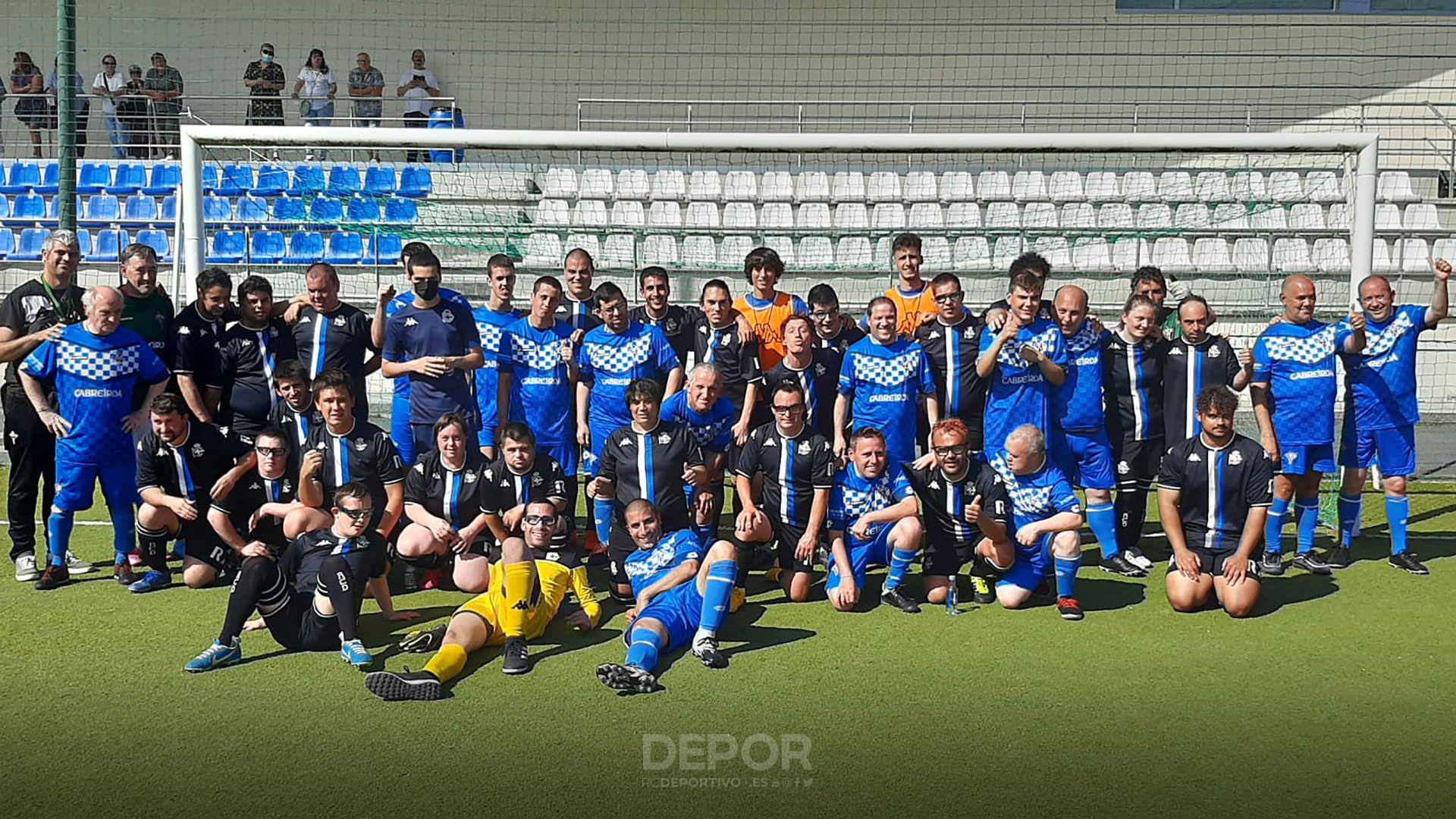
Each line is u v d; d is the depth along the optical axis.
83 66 13.85
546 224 10.74
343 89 13.88
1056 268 11.33
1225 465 4.85
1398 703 3.83
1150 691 3.96
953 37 13.43
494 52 13.69
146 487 5.13
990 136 6.50
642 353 5.86
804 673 4.16
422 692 3.85
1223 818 3.02
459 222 11.14
